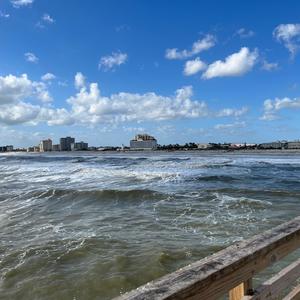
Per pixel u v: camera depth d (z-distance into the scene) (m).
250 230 11.11
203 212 14.05
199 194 18.81
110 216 13.64
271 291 2.67
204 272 1.94
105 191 18.42
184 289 1.74
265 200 17.02
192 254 8.77
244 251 2.31
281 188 21.53
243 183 24.62
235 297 2.38
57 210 15.08
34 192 19.47
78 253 9.04
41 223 12.55
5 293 6.93
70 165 51.62
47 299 6.66
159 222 12.40
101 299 6.62
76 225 12.12
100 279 7.41
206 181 25.84
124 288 7.02
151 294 1.67
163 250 8.99
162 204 16.02
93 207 15.70
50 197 18.11
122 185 23.88
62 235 10.79
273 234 2.73
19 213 14.47
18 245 9.82
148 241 9.96
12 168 46.28
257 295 2.45
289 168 40.44
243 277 2.23
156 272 7.68
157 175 29.67
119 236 10.53
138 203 16.44
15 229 11.70
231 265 2.08
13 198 18.16
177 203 16.23
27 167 48.22
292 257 8.11
